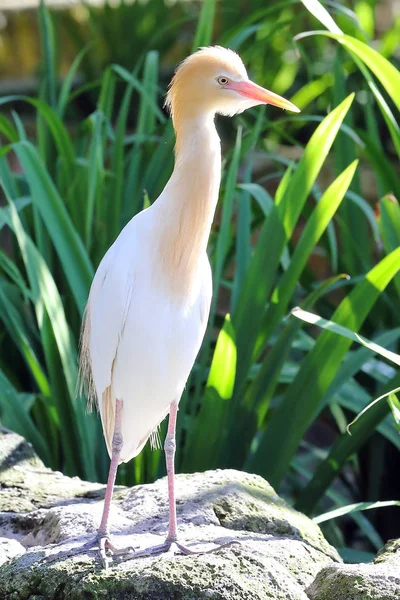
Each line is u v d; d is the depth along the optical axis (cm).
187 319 414
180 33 1397
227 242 671
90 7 1311
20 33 1534
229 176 623
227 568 361
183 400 611
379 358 735
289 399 571
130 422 432
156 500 468
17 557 392
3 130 705
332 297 1078
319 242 820
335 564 382
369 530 695
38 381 605
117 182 704
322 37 1301
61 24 1380
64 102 789
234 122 1360
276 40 1282
